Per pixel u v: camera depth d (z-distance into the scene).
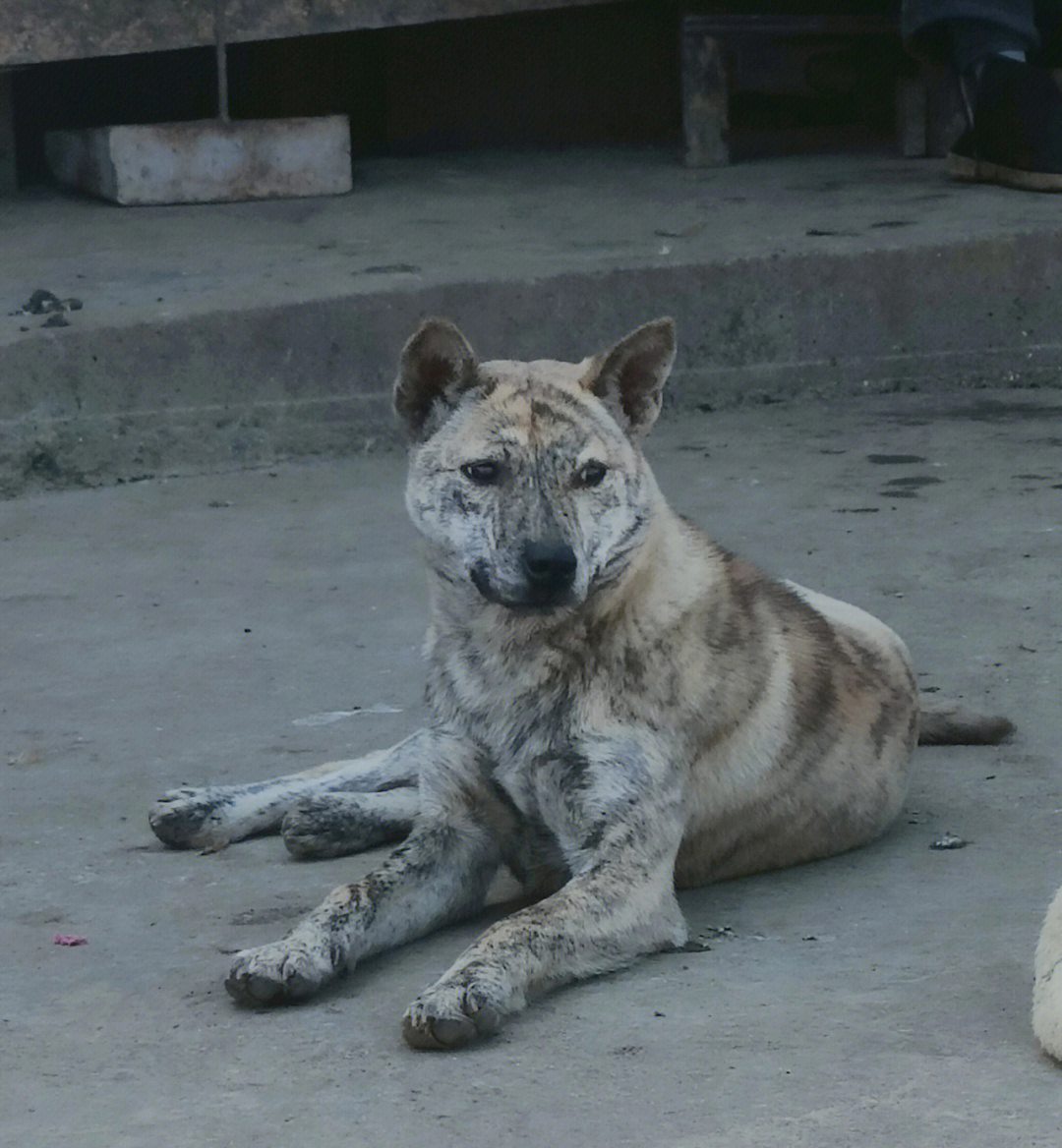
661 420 14.73
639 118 21.73
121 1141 4.63
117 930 6.14
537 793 6.11
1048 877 6.30
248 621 9.92
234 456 13.57
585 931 5.59
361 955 5.76
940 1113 4.54
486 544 5.92
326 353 13.78
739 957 5.74
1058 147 17.12
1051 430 13.90
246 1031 5.29
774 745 6.41
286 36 17.72
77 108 19.89
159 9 17.25
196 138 17.53
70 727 8.30
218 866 6.76
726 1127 4.53
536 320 14.34
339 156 17.91
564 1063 4.98
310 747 7.96
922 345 15.37
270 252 15.49
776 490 12.45
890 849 6.75
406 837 6.90
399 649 9.36
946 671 8.75
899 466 12.98
